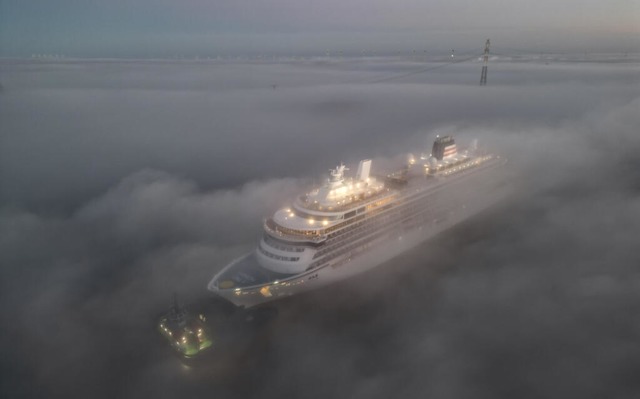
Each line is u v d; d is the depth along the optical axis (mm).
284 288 67250
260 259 71000
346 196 76938
